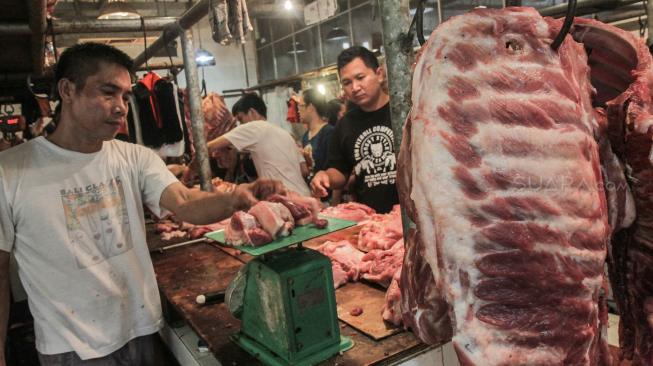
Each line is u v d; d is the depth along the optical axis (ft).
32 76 15.98
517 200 3.19
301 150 17.87
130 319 7.59
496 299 3.24
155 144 13.78
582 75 3.78
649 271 4.33
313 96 17.84
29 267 6.97
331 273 5.64
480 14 3.38
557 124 3.28
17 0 9.23
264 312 5.65
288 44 39.78
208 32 42.39
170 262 10.09
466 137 3.22
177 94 13.96
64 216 7.02
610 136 3.92
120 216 7.56
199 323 6.86
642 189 3.94
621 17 15.83
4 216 6.79
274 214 5.89
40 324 7.04
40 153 7.11
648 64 3.96
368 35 31.94
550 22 3.48
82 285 7.07
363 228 9.23
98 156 7.43
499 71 3.29
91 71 6.86
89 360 7.14
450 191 3.22
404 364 5.48
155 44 13.46
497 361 3.21
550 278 3.22
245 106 17.04
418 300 4.08
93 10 32.68
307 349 5.41
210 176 12.42
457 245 3.23
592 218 3.32
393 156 11.25
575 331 3.30
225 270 9.24
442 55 3.34
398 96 4.36
